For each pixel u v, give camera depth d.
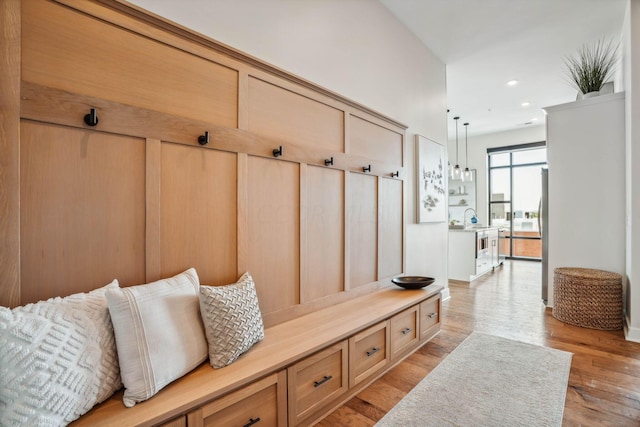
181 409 1.11
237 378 1.29
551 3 3.11
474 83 4.94
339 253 2.45
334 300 2.38
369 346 2.04
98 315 1.15
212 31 1.76
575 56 4.12
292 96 2.10
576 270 3.34
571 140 3.53
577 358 2.38
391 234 3.04
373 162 2.79
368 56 2.90
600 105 3.36
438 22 3.39
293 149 2.09
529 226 7.77
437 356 2.43
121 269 1.37
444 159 4.15
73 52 1.26
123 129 1.37
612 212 3.30
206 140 1.62
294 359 1.51
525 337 2.80
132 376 1.13
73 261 1.25
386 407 1.79
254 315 1.60
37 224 1.17
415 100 3.60
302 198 2.16
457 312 3.54
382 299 2.52
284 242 2.04
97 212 1.31
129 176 1.39
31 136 1.16
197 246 1.61
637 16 2.73
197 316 1.42
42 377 0.94
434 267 3.87
